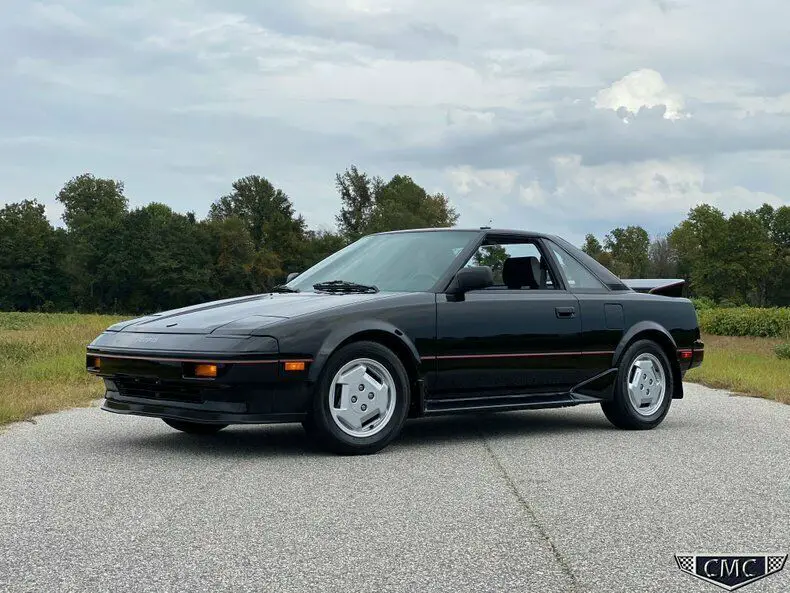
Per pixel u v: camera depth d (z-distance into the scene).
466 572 3.18
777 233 108.31
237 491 4.48
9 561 3.26
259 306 5.78
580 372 6.70
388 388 5.68
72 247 95.56
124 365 5.59
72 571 3.14
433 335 5.90
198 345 5.29
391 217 93.38
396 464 5.27
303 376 5.33
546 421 7.45
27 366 11.35
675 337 7.29
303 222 109.19
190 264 94.75
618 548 3.51
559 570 3.22
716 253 99.75
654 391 7.11
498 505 4.23
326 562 3.28
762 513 4.12
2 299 94.06
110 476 4.84
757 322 30.75
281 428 6.77
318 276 6.59
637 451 5.86
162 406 5.47
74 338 15.58
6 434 6.34
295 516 3.97
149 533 3.66
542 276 6.72
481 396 6.22
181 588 2.96
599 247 112.38
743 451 5.88
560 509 4.17
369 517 3.97
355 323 5.54
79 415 7.36
